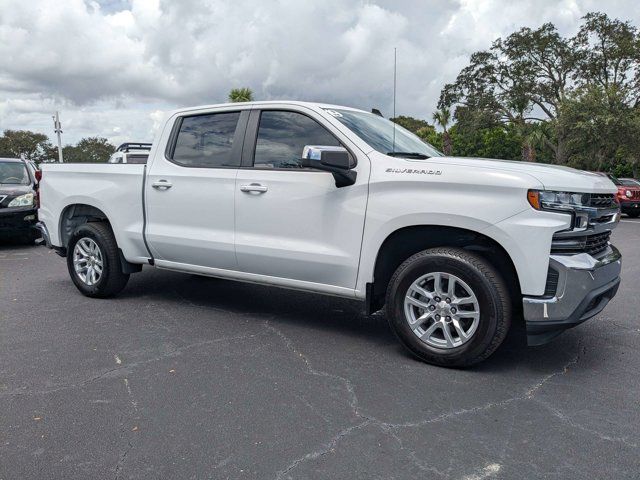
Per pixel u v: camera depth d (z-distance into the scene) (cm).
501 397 350
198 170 506
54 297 605
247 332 480
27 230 977
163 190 527
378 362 409
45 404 338
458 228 390
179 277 707
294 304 575
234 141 493
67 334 473
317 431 305
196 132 521
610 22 3888
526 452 284
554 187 356
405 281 402
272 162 468
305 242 447
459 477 262
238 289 642
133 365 402
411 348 406
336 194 428
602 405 339
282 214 455
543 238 355
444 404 339
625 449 287
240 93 3550
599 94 3231
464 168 382
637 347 448
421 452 283
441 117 4647
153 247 541
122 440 296
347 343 452
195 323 507
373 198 410
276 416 322
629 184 2022
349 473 265
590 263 363
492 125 4322
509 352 433
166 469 269
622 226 1589
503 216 363
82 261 601
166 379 376
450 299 388
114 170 565
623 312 557
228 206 485
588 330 493
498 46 4153
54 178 623
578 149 3447
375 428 308
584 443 293
